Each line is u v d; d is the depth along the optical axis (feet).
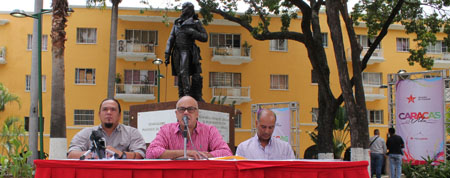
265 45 100.48
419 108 48.37
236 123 97.91
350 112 41.01
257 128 16.42
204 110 26.78
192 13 31.04
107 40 95.09
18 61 93.15
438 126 46.98
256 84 99.25
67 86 93.86
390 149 45.93
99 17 95.35
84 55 94.63
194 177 10.87
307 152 82.23
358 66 43.45
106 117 16.14
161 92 96.02
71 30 94.68
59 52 45.09
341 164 11.14
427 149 47.50
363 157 40.86
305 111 99.96
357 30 101.30
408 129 49.14
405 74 50.47
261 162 10.87
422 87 48.37
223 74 98.84
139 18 94.48
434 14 64.28
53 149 43.70
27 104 92.48
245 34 99.55
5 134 56.75
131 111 28.58
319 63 56.59
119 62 96.07
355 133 40.78
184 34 30.35
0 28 93.45
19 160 42.37
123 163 10.93
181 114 15.60
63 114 44.68
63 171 11.02
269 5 60.54
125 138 16.52
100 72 94.53
